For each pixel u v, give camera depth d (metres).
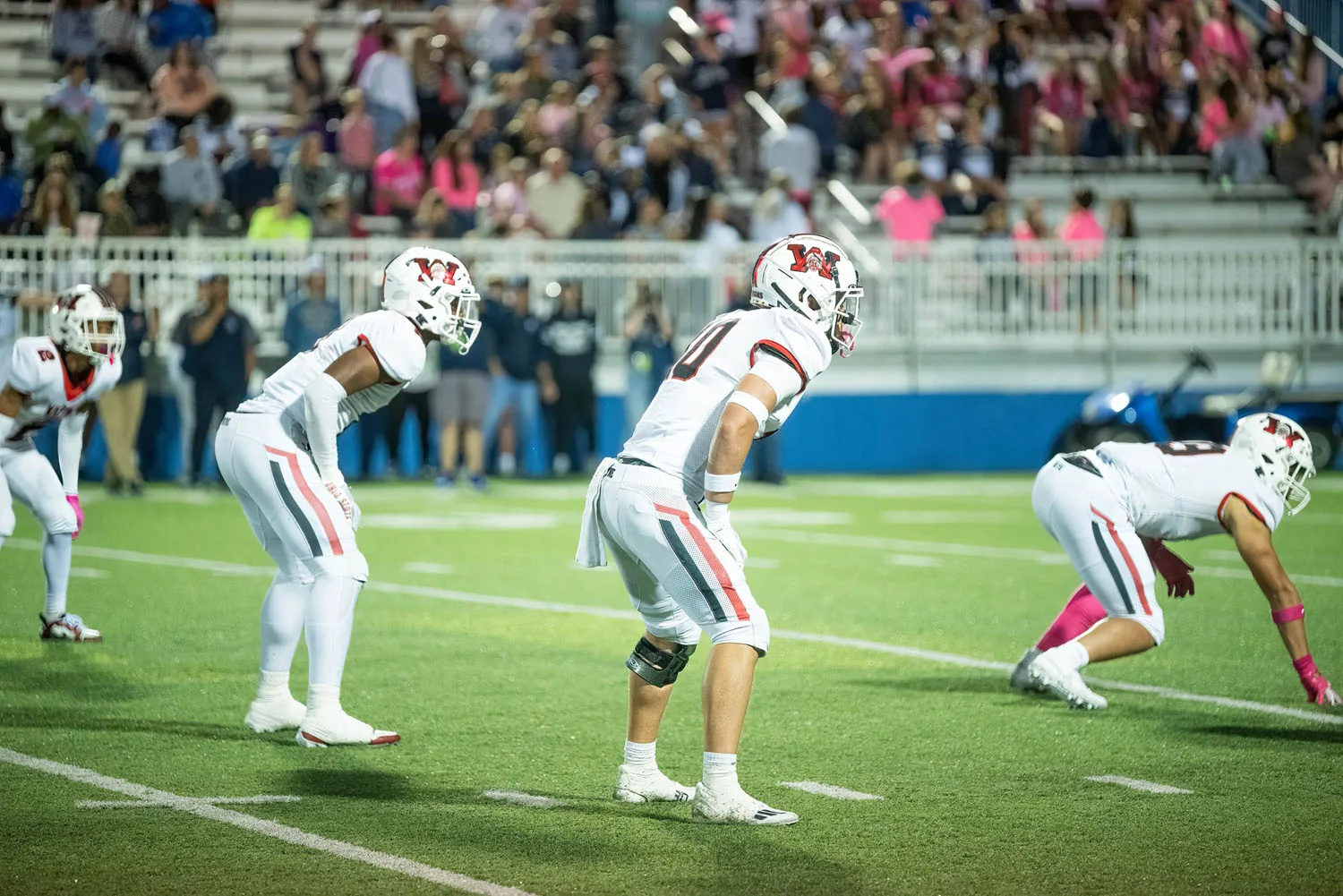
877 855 10.86
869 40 53.81
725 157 50.12
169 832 11.23
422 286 13.59
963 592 23.17
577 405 41.72
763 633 11.53
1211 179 53.31
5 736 14.10
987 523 32.25
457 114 47.44
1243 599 22.44
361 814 11.77
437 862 10.62
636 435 11.79
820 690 16.45
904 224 46.62
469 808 11.98
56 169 39.72
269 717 14.39
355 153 44.94
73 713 15.06
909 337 45.12
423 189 45.09
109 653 18.02
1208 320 45.94
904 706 15.67
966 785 12.73
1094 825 11.58
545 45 50.69
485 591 22.98
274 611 14.35
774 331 11.50
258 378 40.22
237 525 30.83
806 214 47.31
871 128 50.44
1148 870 10.54
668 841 11.15
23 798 12.07
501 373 40.59
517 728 14.66
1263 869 10.57
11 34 50.75
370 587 23.25
